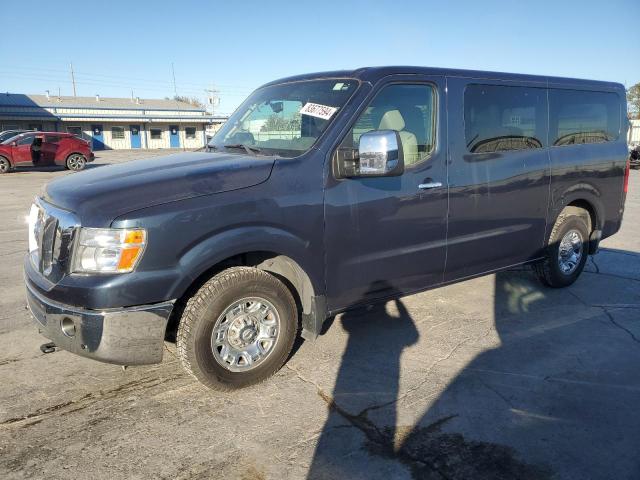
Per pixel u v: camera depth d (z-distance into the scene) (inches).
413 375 144.3
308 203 134.3
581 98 205.2
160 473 103.8
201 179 124.4
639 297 210.8
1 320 181.8
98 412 125.2
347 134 140.9
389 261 152.9
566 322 183.9
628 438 116.2
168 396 132.6
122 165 150.2
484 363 151.9
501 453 110.5
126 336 114.3
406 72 153.6
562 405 129.5
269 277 133.4
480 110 169.9
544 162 190.7
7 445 112.0
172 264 116.8
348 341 165.9
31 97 2132.1
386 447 112.3
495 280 231.0
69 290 113.3
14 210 436.1
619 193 226.4
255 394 133.6
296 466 106.0
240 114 176.9
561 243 209.0
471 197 167.9
